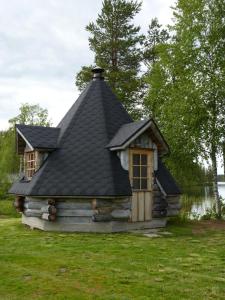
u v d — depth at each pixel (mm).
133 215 11836
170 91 19031
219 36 17547
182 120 17312
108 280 6234
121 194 11078
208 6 17875
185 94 17297
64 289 5777
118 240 9984
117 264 7305
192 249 8906
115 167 11758
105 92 14234
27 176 13133
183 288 5852
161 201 12539
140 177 12195
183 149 17594
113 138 12484
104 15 28250
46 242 9633
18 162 28562
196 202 25625
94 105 13570
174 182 13406
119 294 5559
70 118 13414
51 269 6898
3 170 28484
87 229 11336
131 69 28281
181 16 18719
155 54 29391
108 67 27484
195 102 17078
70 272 6707
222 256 8148
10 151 28516
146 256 8039
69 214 11398
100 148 12234
